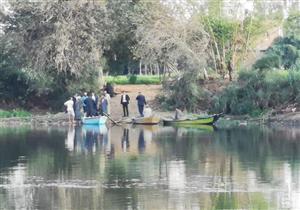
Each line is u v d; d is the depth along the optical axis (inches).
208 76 2994.6
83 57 2938.0
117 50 3107.8
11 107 3061.0
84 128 2490.2
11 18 3011.8
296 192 1252.5
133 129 2427.4
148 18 3016.7
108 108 2701.8
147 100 2933.1
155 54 2898.6
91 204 1179.9
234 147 1841.8
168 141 1998.0
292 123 2500.0
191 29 2955.2
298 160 1595.7
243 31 3193.9
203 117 2539.4
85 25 2970.0
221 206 1157.1
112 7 3043.8
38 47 2935.5
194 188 1291.8
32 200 1210.6
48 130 2412.6
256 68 2770.7
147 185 1322.6
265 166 1519.4
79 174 1441.9
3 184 1343.5
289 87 2632.9
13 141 2034.9
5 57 3063.5
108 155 1706.4
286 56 2883.9
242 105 2672.2
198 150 1786.4
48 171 1481.3
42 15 2938.0
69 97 2972.4
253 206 1156.5
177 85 2817.4
